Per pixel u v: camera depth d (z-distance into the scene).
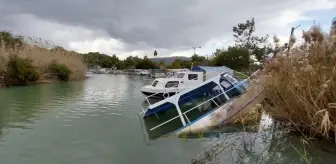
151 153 6.56
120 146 7.15
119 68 103.38
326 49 5.69
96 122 10.10
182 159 6.11
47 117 10.83
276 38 7.47
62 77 32.09
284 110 7.02
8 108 12.59
